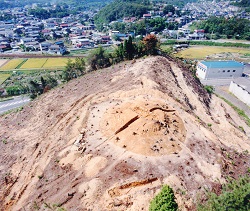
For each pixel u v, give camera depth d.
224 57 122.31
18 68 118.25
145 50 73.25
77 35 187.50
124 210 24.98
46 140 39.56
